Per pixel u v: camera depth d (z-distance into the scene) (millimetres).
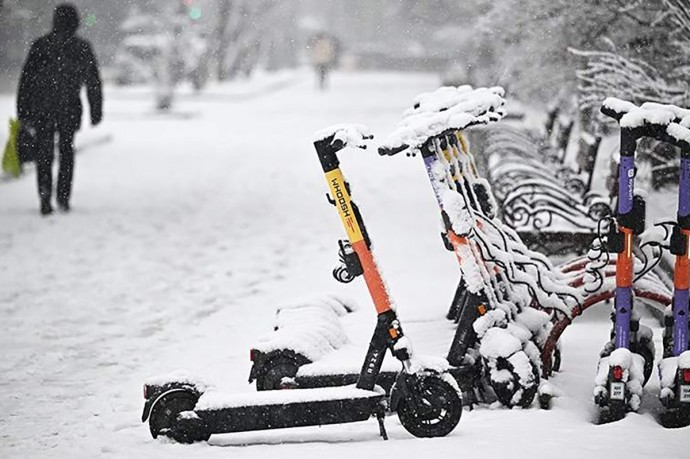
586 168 21047
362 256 9977
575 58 22312
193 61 77438
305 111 60125
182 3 79438
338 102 66688
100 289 18766
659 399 10789
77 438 10945
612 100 10438
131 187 31781
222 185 32125
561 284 11711
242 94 73000
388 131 46531
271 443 10281
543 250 17203
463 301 12906
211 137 47250
